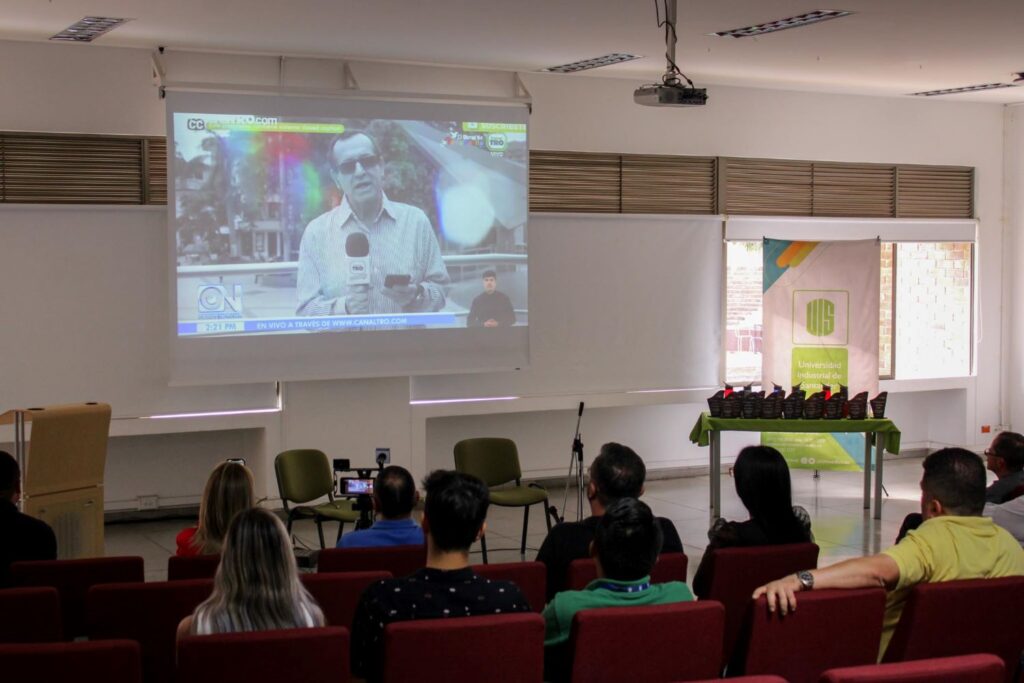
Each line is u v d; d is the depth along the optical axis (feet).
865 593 9.54
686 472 36.76
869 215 38.45
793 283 32.89
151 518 29.89
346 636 8.89
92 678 8.27
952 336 40.34
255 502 14.39
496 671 9.08
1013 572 10.19
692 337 35.45
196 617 9.84
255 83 29.71
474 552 26.16
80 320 27.86
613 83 34.01
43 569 13.39
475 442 26.32
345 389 30.50
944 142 39.63
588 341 33.91
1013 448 17.57
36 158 27.53
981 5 23.93
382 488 15.23
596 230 33.83
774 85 35.76
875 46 28.91
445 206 30.55
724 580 12.59
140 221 28.32
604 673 9.24
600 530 10.16
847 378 32.48
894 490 34.06
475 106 30.81
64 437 19.84
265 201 28.68
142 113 28.50
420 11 24.35
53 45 27.53
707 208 35.65
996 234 40.73
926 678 7.54
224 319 28.45
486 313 31.14
